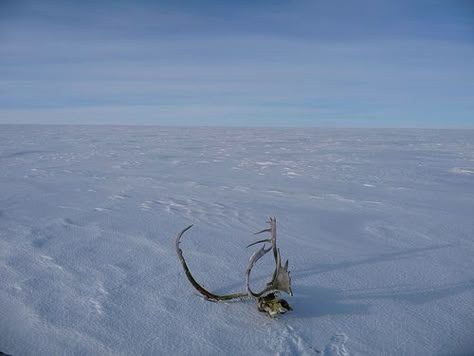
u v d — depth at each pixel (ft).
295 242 13.92
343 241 14.14
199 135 99.14
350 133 116.57
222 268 11.33
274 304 8.67
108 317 8.65
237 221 16.55
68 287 9.99
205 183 26.45
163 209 18.42
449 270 11.46
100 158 41.37
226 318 8.65
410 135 103.30
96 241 13.48
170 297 9.55
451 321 8.71
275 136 97.04
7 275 10.61
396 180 28.45
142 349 7.61
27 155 43.55
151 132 112.98
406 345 7.84
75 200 20.30
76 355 7.43
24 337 7.91
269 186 25.55
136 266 11.36
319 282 10.53
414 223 16.65
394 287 10.29
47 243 13.17
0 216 16.72
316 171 33.12
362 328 8.37
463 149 56.39
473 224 16.53
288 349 7.60
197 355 7.45
